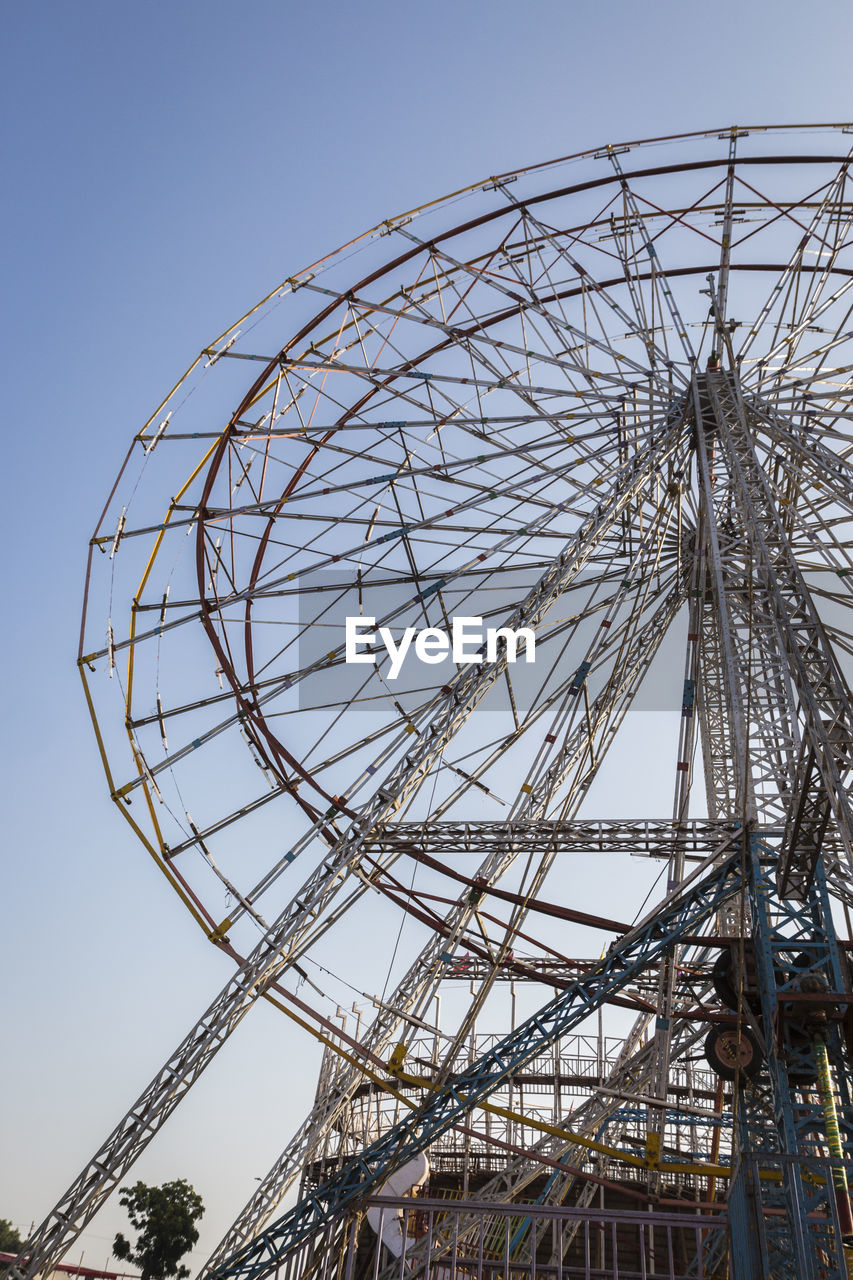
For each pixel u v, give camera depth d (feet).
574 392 95.76
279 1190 93.91
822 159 104.42
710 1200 106.42
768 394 95.61
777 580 72.79
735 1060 66.85
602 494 91.91
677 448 95.71
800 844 67.21
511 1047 75.15
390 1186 95.04
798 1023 63.82
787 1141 58.65
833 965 63.67
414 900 88.22
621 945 74.49
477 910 83.25
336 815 82.28
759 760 70.54
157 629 95.30
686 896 73.15
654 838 74.64
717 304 94.53
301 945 77.61
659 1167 72.95
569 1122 102.17
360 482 94.43
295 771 93.56
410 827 78.79
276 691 96.27
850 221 101.86
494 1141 82.12
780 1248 52.21
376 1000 77.77
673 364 96.84
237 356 99.40
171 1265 224.74
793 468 92.53
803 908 66.44
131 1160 70.64
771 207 105.50
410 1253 93.50
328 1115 98.84
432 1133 75.41
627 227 105.40
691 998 84.28
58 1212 69.56
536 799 82.69
